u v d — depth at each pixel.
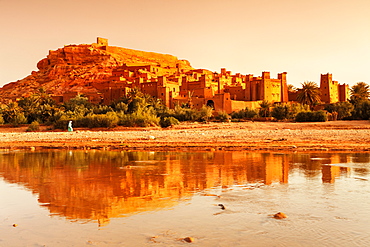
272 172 13.08
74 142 34.16
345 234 6.01
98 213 7.47
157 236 5.98
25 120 71.19
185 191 9.69
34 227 6.54
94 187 10.36
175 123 60.91
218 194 9.26
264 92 93.50
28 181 11.56
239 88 100.31
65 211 7.64
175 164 15.98
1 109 76.88
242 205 8.04
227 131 45.41
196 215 7.25
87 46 165.00
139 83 93.44
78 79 136.25
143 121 58.31
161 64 169.50
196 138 35.72
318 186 10.25
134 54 179.88
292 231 6.19
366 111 66.69
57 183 11.12
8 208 7.95
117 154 22.17
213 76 129.62
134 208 7.85
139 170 13.98
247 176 12.20
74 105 82.06
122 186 10.50
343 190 9.66
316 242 5.65
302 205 7.98
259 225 6.55
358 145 25.42
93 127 59.50
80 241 5.79
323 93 98.19
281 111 68.69
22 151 26.05
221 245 5.53
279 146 25.45
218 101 84.31
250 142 29.58
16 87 148.12
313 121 60.97
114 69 140.62
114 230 6.32
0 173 13.55
